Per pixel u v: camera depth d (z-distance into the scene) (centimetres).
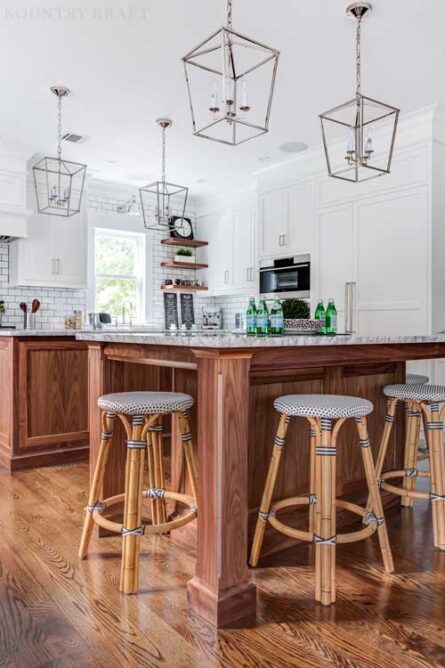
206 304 636
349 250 421
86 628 152
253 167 490
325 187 441
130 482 175
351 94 337
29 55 287
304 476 222
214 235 596
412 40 274
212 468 159
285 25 259
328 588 167
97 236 554
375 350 209
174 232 592
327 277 440
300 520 220
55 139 418
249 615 160
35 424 332
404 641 147
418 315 373
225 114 192
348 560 199
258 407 205
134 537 174
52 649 142
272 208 494
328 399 189
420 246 372
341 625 155
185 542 211
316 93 335
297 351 180
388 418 236
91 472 227
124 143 428
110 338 201
